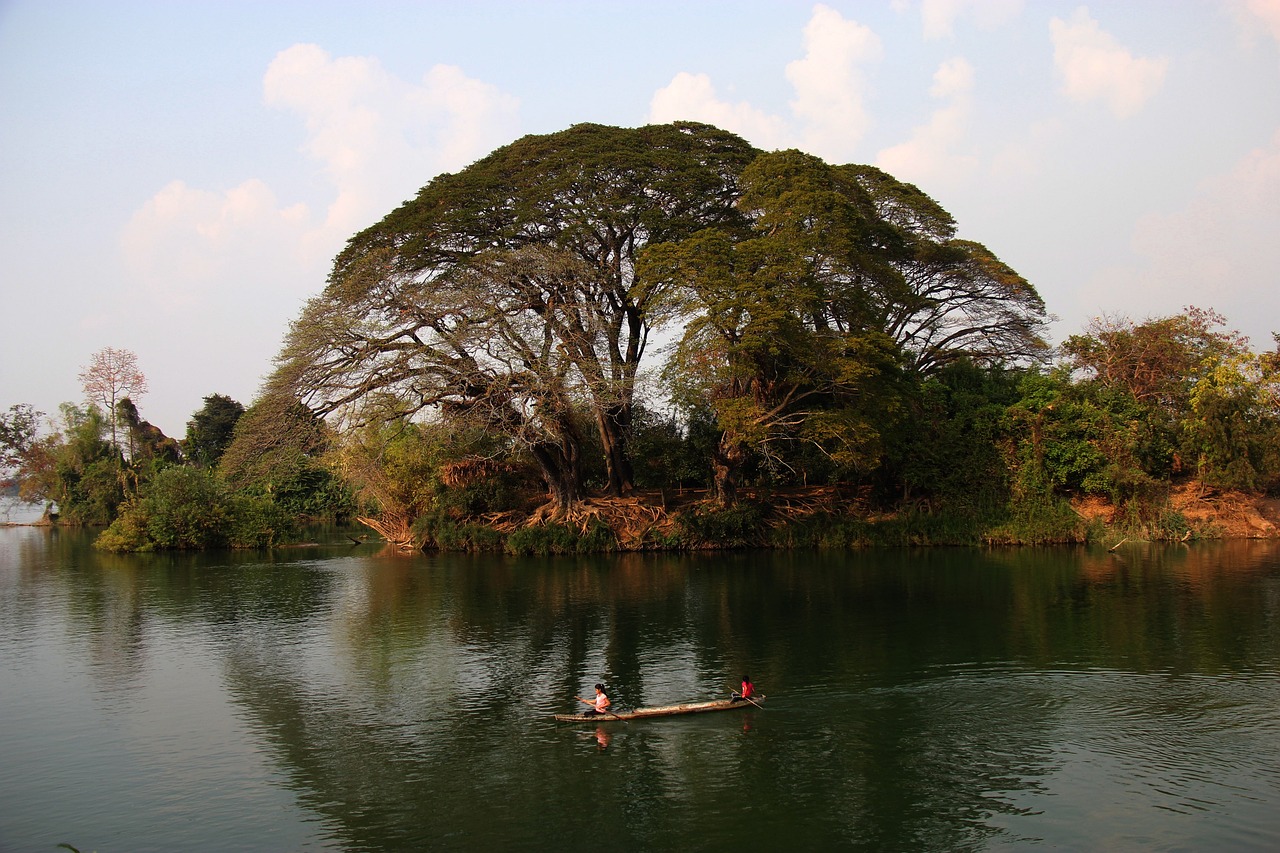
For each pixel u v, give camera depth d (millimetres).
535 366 45094
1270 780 15102
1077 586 33625
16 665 23219
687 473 54281
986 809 14180
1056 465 50750
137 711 19391
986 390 53938
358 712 19234
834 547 49375
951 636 25328
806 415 44844
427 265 49531
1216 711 18469
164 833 13742
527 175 50094
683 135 52500
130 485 78312
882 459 51688
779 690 20266
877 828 13609
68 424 85188
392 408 46156
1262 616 27484
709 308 41594
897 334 59156
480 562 45281
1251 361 56500
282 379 45031
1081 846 12969
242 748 17172
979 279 58531
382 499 56031
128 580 38719
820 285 44250
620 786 15227
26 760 16641
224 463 46250
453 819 14125
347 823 14016
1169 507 52000
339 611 30562
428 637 26219
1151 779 15195
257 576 39938
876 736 17344
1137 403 56938
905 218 57562
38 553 51500
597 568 41906
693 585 35625
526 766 16141
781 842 13234
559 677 21703
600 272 48531
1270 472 53062
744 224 51875
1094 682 20516
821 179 45750
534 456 51188
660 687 20734
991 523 50062
